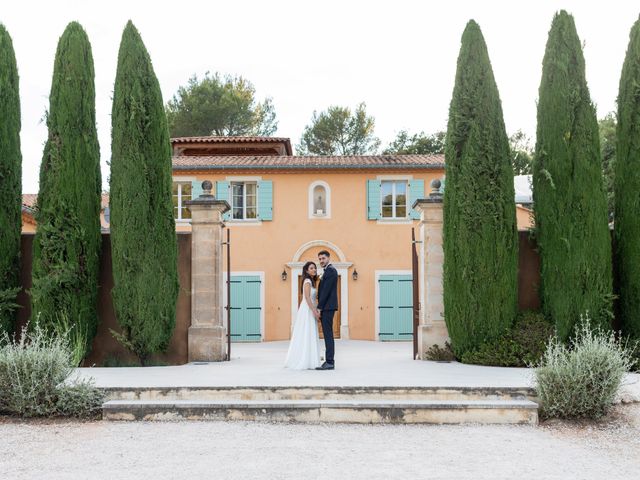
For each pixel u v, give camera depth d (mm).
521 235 12867
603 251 11867
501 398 8516
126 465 6125
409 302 24172
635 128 12117
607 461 6363
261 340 24156
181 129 38562
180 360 12727
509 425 7953
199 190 24312
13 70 12398
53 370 8391
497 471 5957
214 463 6180
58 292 11750
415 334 13562
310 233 24391
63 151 12031
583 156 12008
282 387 8594
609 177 22391
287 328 24266
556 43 12336
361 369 11078
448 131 12656
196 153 29250
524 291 12766
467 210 12180
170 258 12188
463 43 12648
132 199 12047
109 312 12570
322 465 6125
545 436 7398
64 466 6113
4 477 5789
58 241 11836
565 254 11875
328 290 11148
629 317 11977
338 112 41812
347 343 22250
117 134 12211
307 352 11156
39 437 7270
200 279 12797
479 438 7277
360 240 24391
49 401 8211
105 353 12422
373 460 6312
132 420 8086
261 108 40938
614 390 8133
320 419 8055
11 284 12133
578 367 8125
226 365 12031
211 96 38938
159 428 7676
